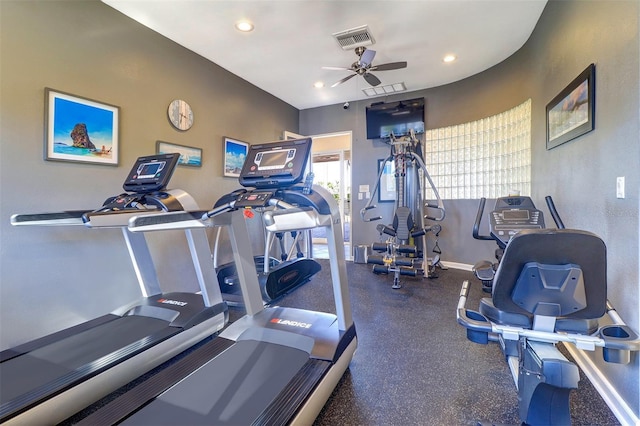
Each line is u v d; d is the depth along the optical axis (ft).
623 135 5.07
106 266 8.54
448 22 9.63
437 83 14.93
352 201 17.95
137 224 4.22
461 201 14.80
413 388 5.87
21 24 6.89
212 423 4.06
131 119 9.21
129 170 9.16
